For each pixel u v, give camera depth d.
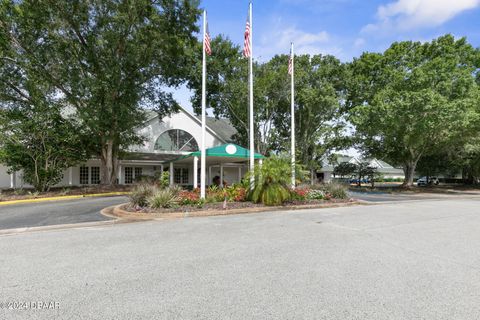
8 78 18.81
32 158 17.30
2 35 16.61
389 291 3.85
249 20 13.43
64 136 17.78
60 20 16.55
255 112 23.81
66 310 3.34
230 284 4.09
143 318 3.14
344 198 15.54
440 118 21.38
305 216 10.39
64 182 25.52
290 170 13.23
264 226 8.44
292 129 15.52
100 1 16.88
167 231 7.72
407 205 14.60
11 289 3.94
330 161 30.98
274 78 22.14
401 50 27.12
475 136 25.33
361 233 7.50
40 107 17.09
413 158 29.41
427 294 3.75
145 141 26.34
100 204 13.57
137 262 5.07
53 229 8.24
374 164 57.44
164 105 23.06
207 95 25.33
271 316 3.18
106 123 17.83
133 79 19.47
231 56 23.12
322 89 23.97
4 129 16.23
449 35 26.98
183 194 12.51
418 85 23.41
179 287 3.98
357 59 29.55
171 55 20.33
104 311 3.31
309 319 3.12
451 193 25.28
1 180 24.08
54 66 17.44
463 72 23.89
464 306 3.42
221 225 8.60
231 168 32.09
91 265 4.92
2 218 9.91
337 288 3.94
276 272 4.57
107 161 21.34
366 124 25.20
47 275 4.46
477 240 6.76
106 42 17.66
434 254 5.59
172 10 19.39
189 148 29.73
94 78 16.80
